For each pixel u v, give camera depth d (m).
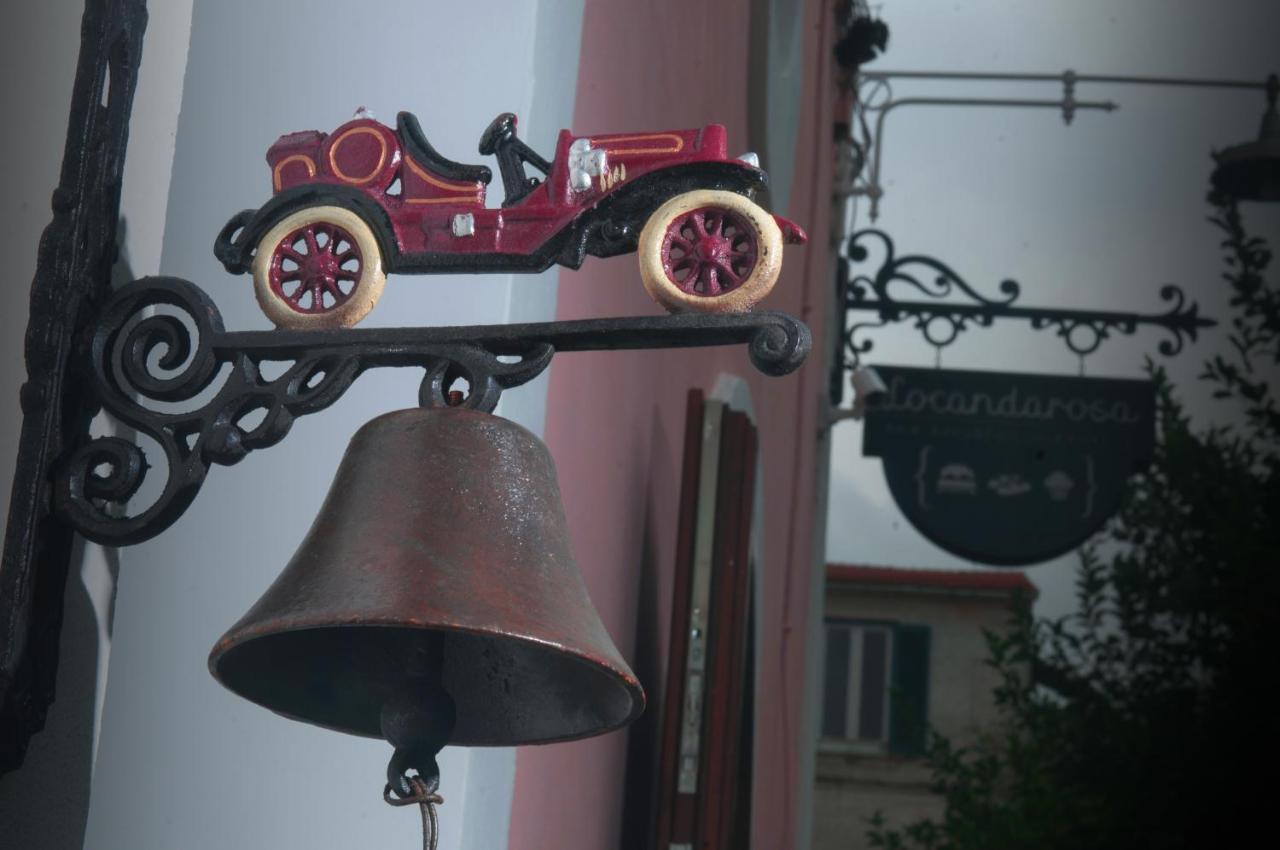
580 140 3.47
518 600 3.08
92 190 3.75
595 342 3.36
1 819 3.78
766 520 13.11
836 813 35.56
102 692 4.13
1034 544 18.45
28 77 3.92
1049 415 18.77
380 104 4.74
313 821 4.26
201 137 4.79
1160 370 28.91
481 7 4.77
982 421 18.78
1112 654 28.69
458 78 4.72
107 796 4.32
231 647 3.07
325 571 3.12
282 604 3.07
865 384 18.67
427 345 3.44
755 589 10.49
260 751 4.32
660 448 7.72
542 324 3.37
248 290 4.61
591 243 3.46
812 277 16.47
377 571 3.07
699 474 7.40
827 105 17.86
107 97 3.88
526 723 3.63
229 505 4.50
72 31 3.96
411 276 4.55
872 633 36.62
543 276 4.83
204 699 4.37
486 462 3.28
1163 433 28.64
